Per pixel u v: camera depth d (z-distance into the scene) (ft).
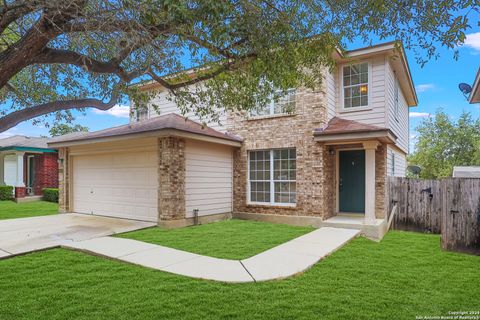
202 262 19.27
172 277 16.48
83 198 40.68
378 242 27.22
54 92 22.48
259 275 16.90
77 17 13.15
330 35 18.13
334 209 37.45
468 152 76.18
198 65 22.22
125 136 33.04
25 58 12.18
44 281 15.75
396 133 41.91
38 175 63.26
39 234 26.96
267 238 26.43
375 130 29.66
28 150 59.52
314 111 34.09
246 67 18.51
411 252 23.27
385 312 12.78
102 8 13.83
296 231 29.84
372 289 15.25
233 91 21.88
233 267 18.29
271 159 37.50
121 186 36.35
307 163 34.42
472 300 14.20
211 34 14.35
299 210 34.65
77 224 32.12
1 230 28.78
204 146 35.81
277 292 14.62
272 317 12.14
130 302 13.33
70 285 15.23
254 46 16.46
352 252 22.74
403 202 36.24
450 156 78.43
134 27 14.29
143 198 34.19
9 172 68.03
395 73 41.22
